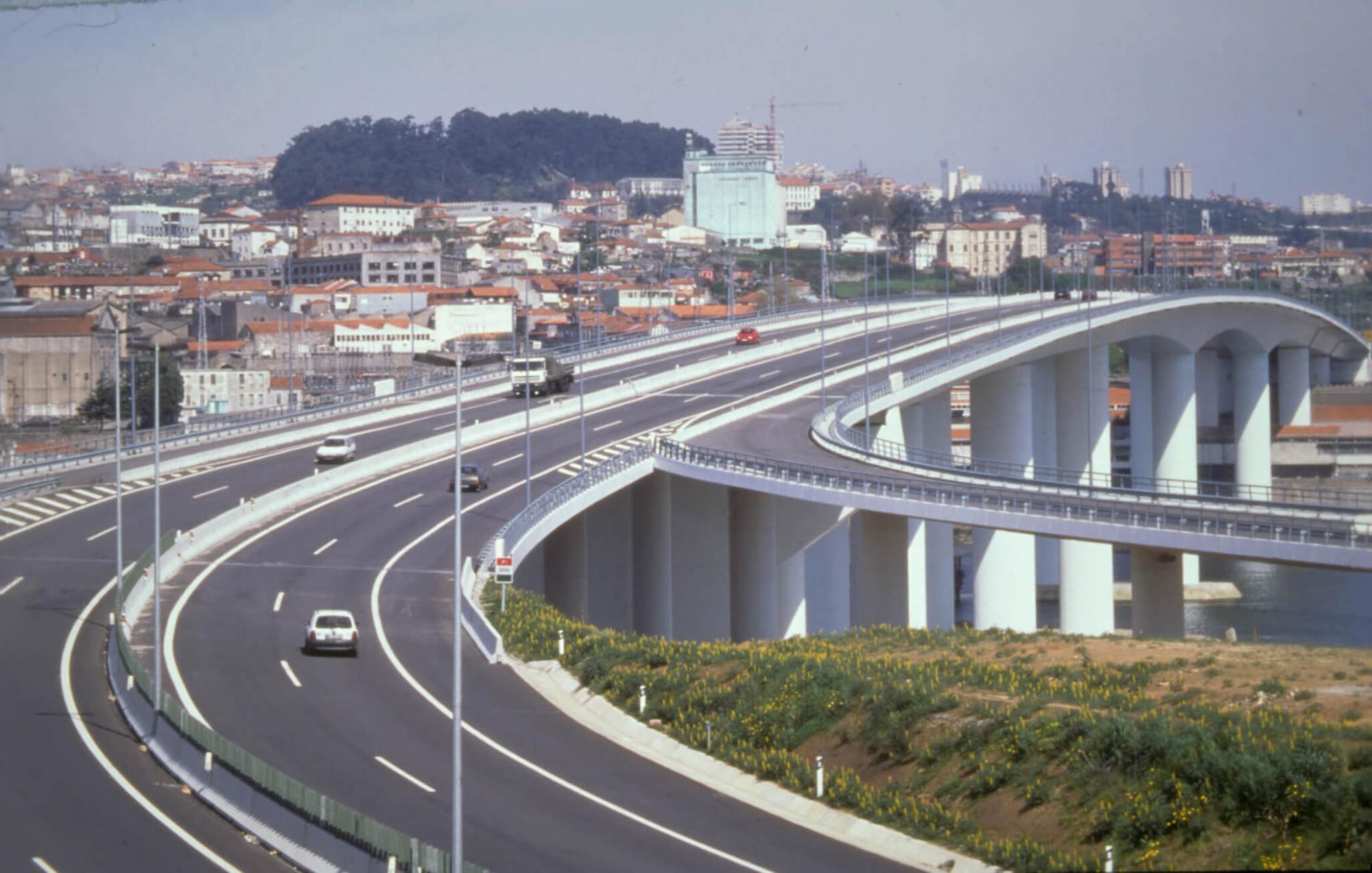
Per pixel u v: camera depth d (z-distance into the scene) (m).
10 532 82.94
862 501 78.31
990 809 40.00
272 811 37.72
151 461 104.38
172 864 35.47
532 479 98.00
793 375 143.62
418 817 39.19
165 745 45.12
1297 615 127.38
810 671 51.69
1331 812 33.50
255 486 95.19
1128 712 43.78
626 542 95.88
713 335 181.88
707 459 89.25
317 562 76.44
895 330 179.00
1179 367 165.62
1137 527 66.38
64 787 41.84
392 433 116.06
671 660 56.78
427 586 71.75
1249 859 33.59
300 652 59.28
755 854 37.53
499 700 53.75
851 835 40.00
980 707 44.81
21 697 52.09
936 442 137.50
